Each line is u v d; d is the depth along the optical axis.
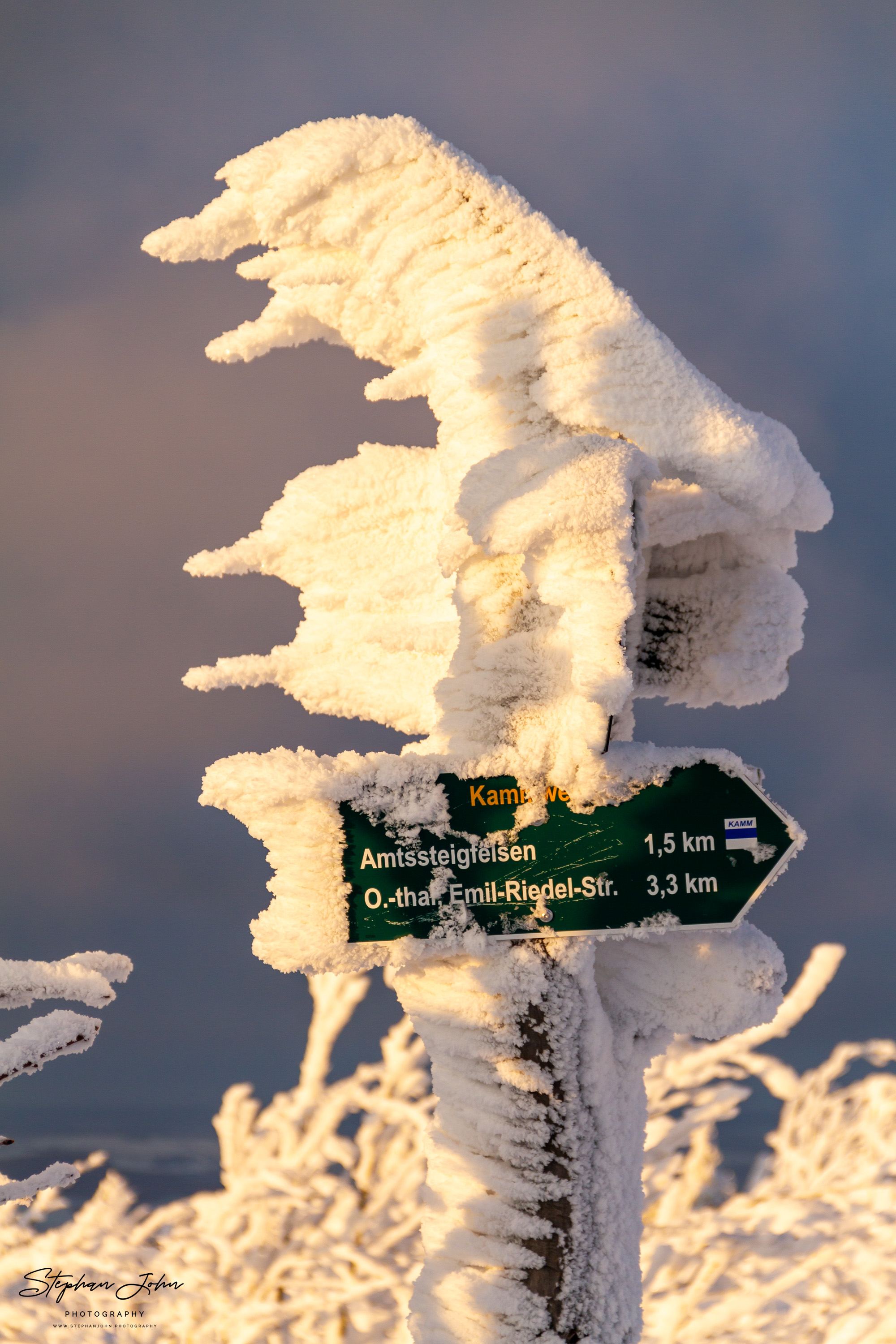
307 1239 5.37
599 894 3.92
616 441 3.89
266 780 3.89
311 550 4.11
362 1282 5.00
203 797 3.91
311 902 3.90
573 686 3.91
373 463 4.11
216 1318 4.77
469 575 3.98
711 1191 6.32
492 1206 3.90
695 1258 5.27
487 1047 3.92
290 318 4.07
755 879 3.93
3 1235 5.20
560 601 3.85
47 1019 3.70
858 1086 6.27
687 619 4.12
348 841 3.91
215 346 4.08
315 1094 6.01
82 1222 5.41
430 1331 3.89
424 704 4.11
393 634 4.02
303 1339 4.89
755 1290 4.90
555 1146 3.91
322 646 4.12
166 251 3.99
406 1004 3.95
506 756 3.92
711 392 3.95
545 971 3.91
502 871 3.91
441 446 4.00
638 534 3.90
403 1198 5.61
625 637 3.99
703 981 3.97
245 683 4.11
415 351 4.09
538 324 3.96
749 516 4.00
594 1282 3.89
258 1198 5.56
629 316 3.95
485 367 3.96
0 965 3.69
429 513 4.10
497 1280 3.89
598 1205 3.91
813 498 4.00
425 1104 5.79
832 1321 4.80
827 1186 5.61
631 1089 3.99
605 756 3.92
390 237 3.96
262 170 3.94
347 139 3.93
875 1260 4.91
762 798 3.93
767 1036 5.91
